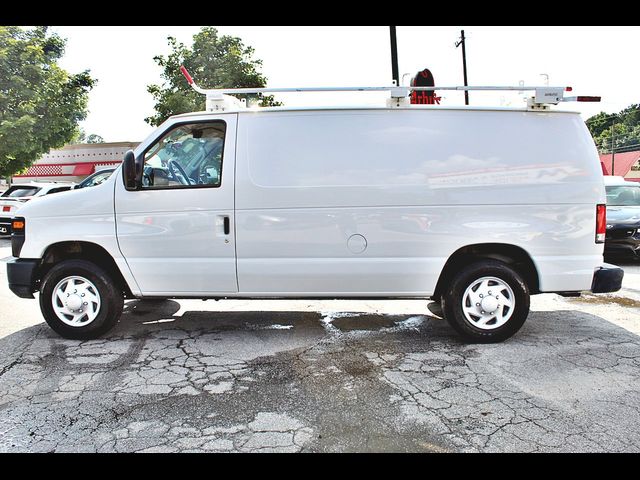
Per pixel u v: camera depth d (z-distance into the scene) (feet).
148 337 15.84
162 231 14.96
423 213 14.56
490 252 15.21
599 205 14.62
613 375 12.60
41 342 15.38
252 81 59.88
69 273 15.21
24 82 55.62
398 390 11.74
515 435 9.66
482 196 14.53
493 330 14.88
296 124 14.84
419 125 14.71
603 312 18.90
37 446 9.39
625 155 148.05
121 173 15.21
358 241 14.66
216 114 15.07
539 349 14.58
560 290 14.84
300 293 15.14
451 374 12.69
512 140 14.65
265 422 10.24
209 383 12.21
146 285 15.35
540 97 14.51
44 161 92.12
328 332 16.42
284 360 13.79
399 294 15.10
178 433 9.82
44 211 15.30
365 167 14.60
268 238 14.75
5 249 37.04
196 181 15.07
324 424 10.14
